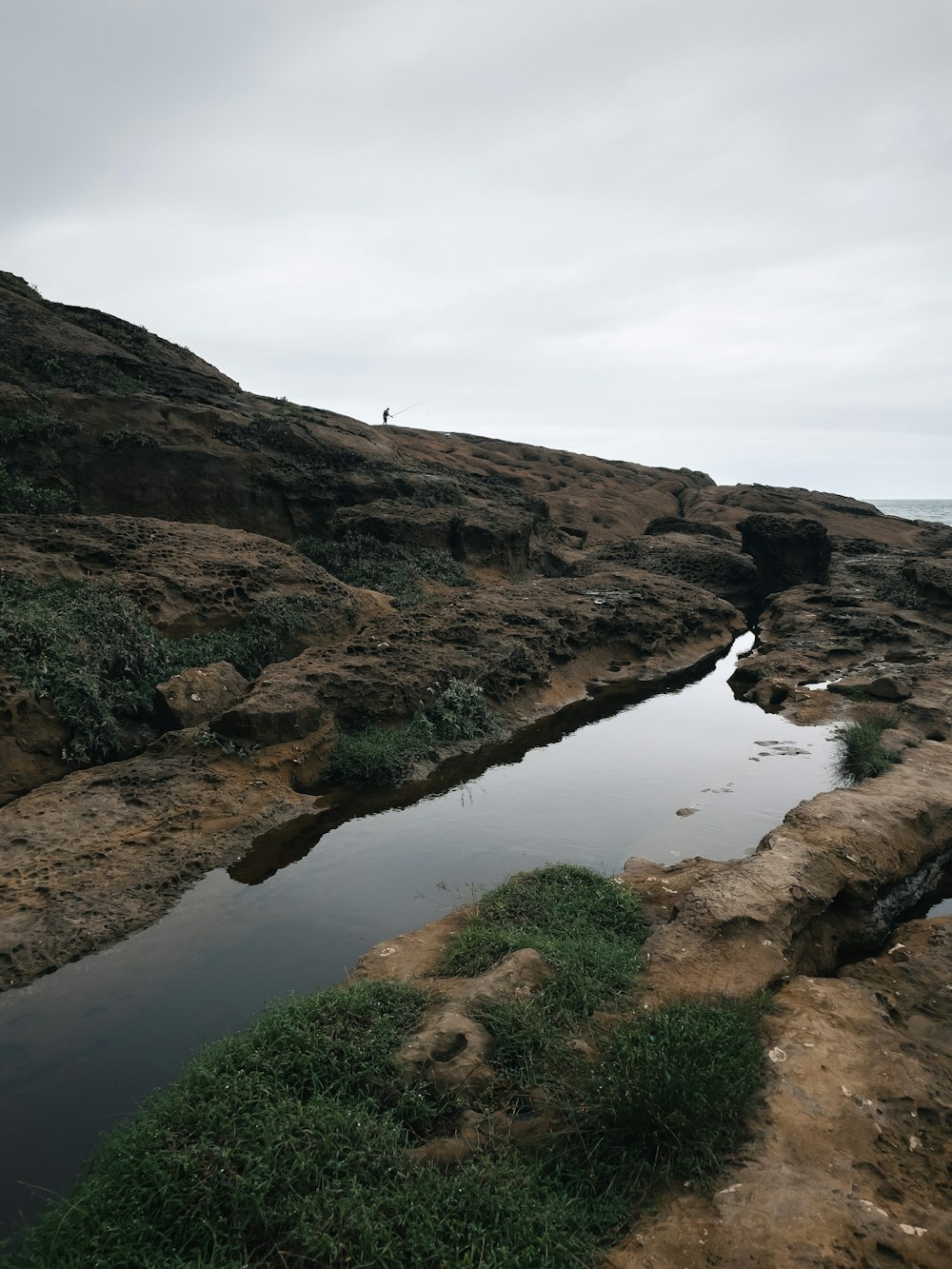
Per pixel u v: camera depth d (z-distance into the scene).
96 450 18.25
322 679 11.49
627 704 14.80
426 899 7.26
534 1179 3.85
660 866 7.68
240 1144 3.89
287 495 20.89
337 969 6.13
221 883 7.60
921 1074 4.59
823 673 15.92
